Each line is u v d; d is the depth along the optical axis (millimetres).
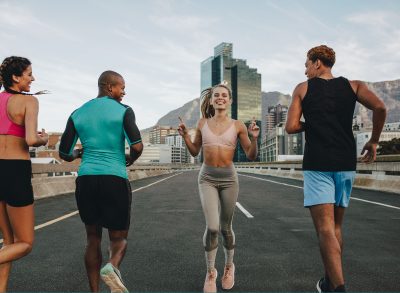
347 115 2848
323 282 3105
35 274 3963
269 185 17594
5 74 2924
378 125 2744
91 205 3010
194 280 3764
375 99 2723
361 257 4559
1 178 2850
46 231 6266
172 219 7500
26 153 2963
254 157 3510
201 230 6344
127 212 3020
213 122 3615
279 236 5855
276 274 3930
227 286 3498
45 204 9992
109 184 2930
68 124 3111
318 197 2760
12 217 2902
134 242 5438
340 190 2830
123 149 3086
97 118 3004
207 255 3471
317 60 3037
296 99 2916
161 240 5570
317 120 2830
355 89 2873
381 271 3998
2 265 2879
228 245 3549
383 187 13391
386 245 5180
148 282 3689
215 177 3549
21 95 2906
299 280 3734
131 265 4273
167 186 17312
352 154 2838
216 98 3547
